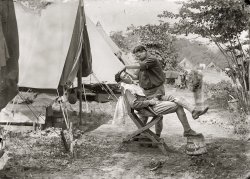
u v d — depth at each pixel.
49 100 8.95
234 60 11.77
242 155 6.70
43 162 6.50
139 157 6.83
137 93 7.06
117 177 5.86
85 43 10.70
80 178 5.80
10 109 9.12
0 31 5.55
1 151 6.29
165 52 17.80
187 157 6.73
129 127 9.72
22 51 9.34
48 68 8.89
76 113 11.27
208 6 11.50
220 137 8.45
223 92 13.76
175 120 11.23
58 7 9.77
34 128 9.01
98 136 8.63
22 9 9.95
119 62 13.87
